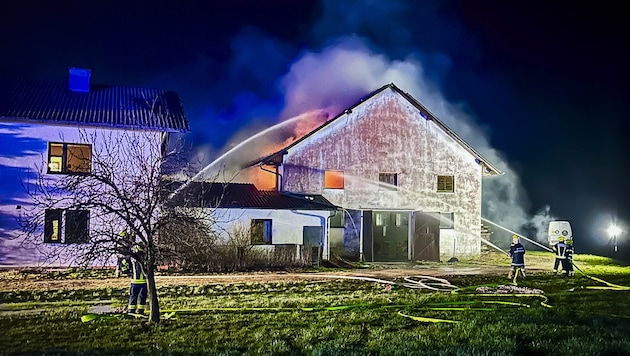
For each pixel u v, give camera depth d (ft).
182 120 77.97
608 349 31.24
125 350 33.65
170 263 73.72
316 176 94.53
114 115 75.36
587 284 66.13
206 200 80.02
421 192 99.96
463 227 101.96
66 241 69.41
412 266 88.28
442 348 32.81
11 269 68.54
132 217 46.06
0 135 70.38
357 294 57.72
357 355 31.58
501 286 63.16
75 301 51.67
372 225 96.53
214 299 53.88
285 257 82.94
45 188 70.64
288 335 37.86
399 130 99.91
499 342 33.06
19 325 40.83
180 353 32.83
